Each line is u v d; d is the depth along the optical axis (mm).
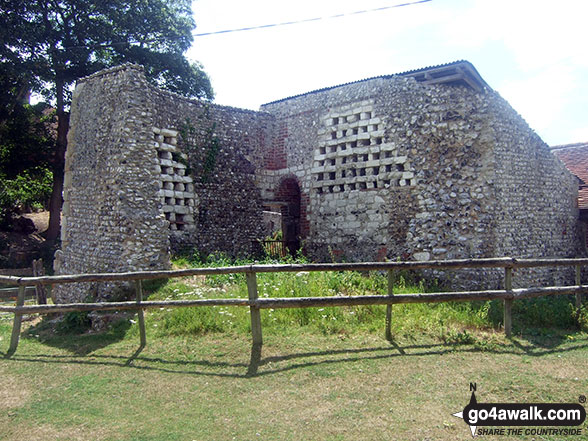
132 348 7020
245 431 4434
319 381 5449
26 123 22531
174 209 13992
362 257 14250
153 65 23547
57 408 5082
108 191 12023
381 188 13984
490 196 12133
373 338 6852
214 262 13125
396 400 4945
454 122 12820
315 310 7820
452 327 7227
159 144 13773
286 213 17141
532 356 6109
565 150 19500
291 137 16500
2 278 8062
